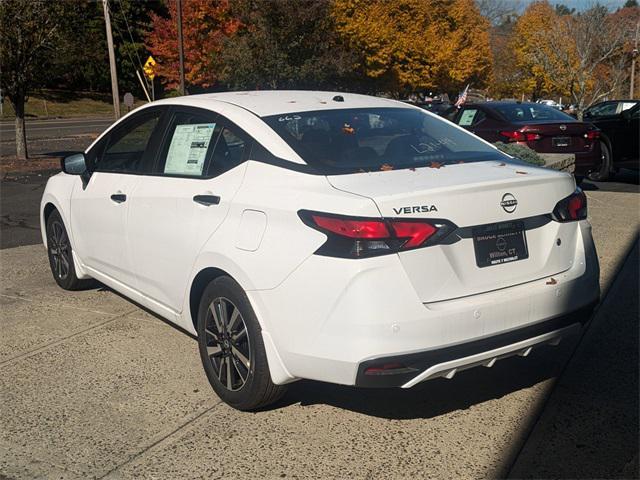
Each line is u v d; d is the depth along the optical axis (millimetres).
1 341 4801
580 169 10812
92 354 4547
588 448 3299
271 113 3947
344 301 3043
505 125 10820
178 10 25750
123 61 56594
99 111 56125
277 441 3393
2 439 3453
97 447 3361
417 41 39844
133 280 4672
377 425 3543
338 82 30031
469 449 3301
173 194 4105
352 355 3043
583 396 3854
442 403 3789
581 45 34719
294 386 4008
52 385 4074
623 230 8109
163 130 4504
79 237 5395
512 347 3336
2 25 16156
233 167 3805
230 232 3594
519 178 3459
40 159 17938
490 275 3320
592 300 3734
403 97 49750
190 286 3938
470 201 3229
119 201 4684
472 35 50906
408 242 3059
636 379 4070
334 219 3098
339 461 3205
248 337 3504
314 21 26250
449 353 3129
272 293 3307
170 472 3139
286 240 3271
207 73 32719
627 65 39250
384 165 3586
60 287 6066
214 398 3875
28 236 8469
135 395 3926
